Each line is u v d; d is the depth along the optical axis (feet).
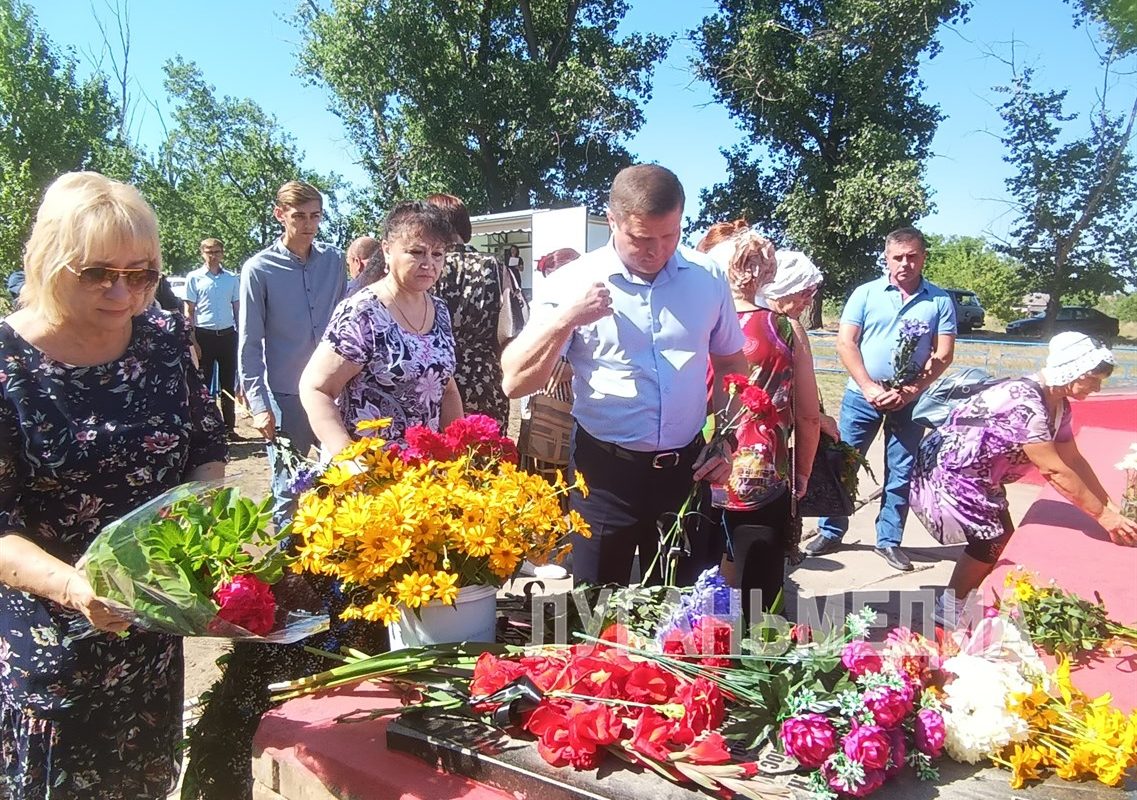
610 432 7.57
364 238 17.88
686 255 7.93
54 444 5.32
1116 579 7.94
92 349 5.48
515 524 5.79
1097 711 5.02
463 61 82.58
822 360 47.19
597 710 4.81
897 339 14.42
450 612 5.92
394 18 78.33
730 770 4.63
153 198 98.73
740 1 81.05
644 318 7.41
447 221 8.02
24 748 5.61
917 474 11.56
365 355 7.68
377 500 5.60
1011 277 108.58
